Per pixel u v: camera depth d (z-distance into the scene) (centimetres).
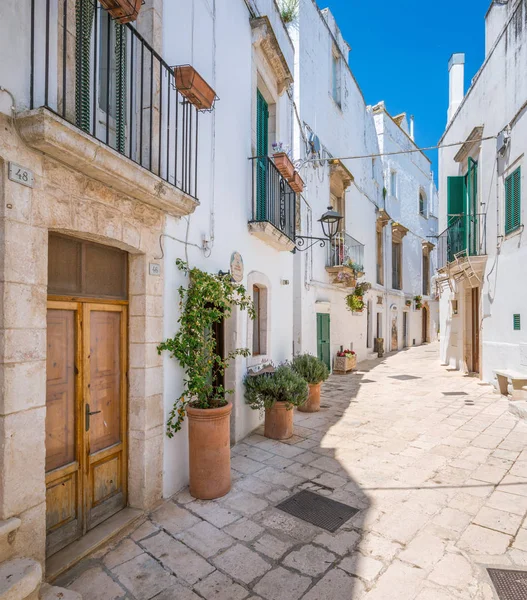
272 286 731
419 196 2398
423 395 890
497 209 925
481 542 321
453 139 1268
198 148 466
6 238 238
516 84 840
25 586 215
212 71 504
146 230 370
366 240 1647
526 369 812
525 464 479
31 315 255
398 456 512
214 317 427
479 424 653
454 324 1294
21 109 246
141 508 365
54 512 297
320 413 736
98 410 341
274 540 325
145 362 368
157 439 382
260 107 711
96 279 338
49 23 264
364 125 1648
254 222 609
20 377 247
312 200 1130
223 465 403
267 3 742
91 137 268
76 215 290
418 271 2369
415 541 323
